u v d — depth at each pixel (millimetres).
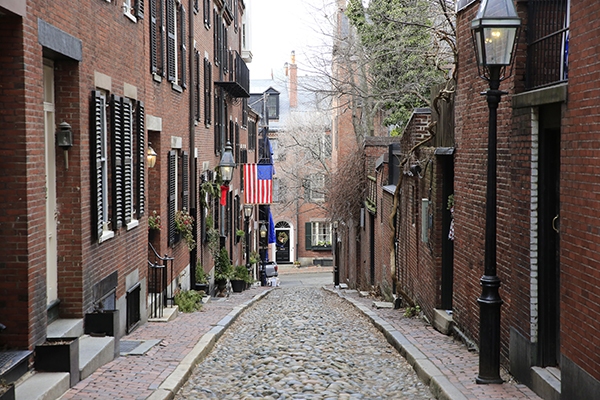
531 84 7168
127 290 10383
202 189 18469
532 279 6727
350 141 33656
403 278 15117
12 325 6410
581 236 5469
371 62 21328
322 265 49969
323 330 11672
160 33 13359
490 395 6477
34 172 6555
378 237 19688
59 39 7262
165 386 6992
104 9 9109
